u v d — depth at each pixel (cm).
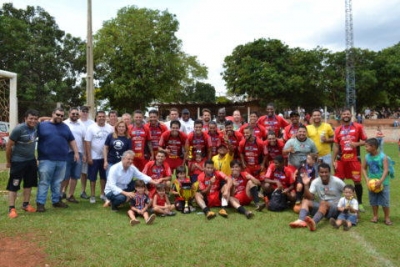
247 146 834
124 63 3117
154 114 862
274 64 3859
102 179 838
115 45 3184
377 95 4306
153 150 877
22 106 3200
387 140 3462
